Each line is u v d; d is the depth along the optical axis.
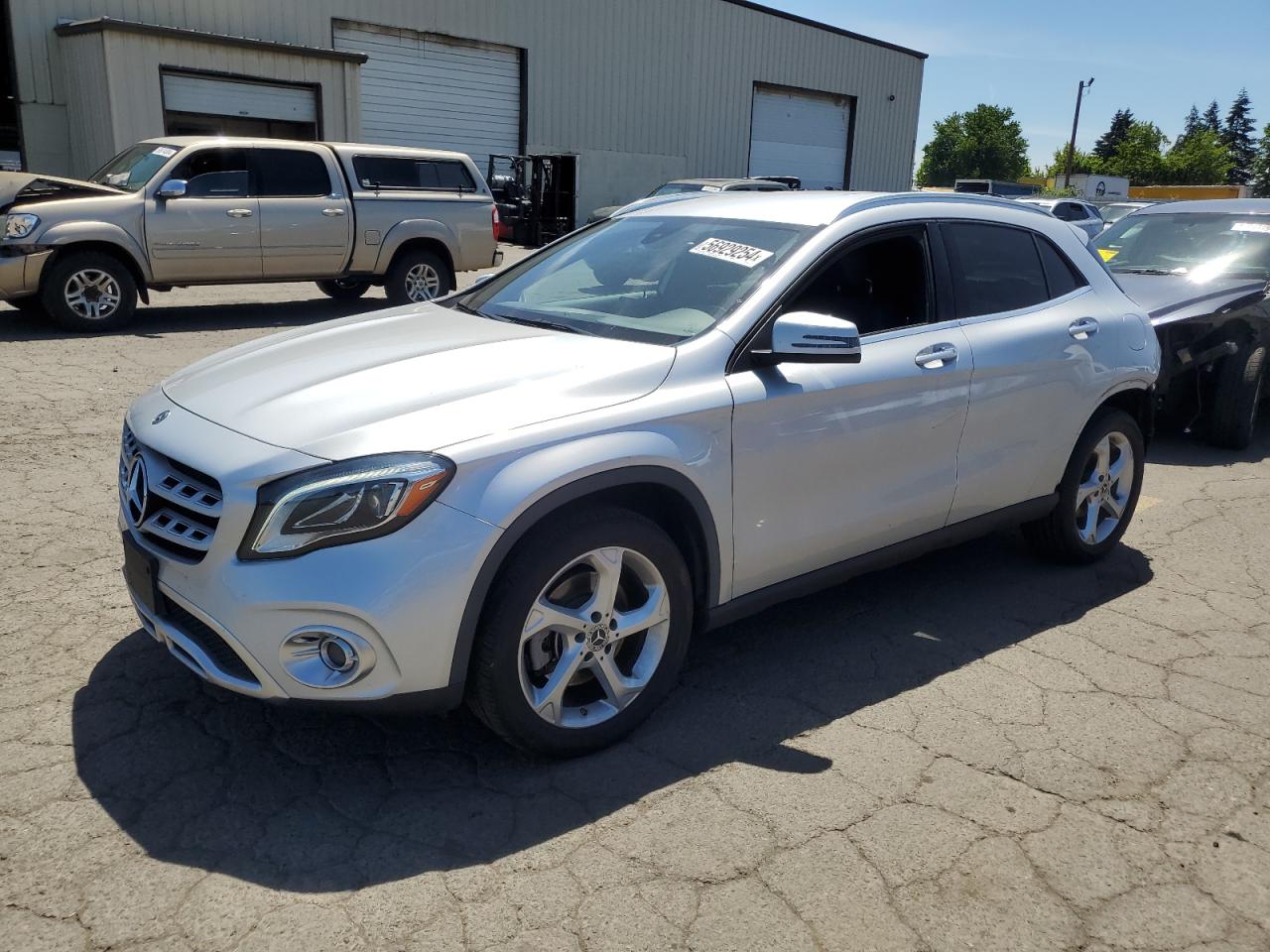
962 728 3.43
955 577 4.82
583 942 2.39
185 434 3.00
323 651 2.72
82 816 2.78
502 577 2.87
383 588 2.66
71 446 6.13
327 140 19.50
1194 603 4.58
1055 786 3.10
